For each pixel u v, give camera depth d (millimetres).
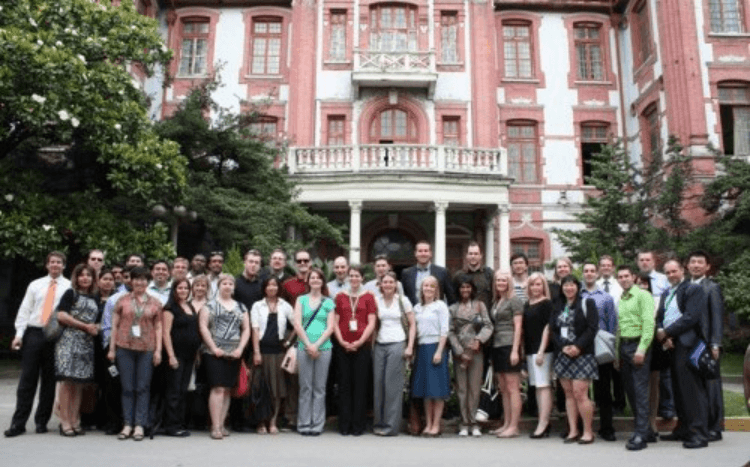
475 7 25094
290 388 8344
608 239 19141
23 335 7598
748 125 21516
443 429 8219
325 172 20344
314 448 6867
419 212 23172
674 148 19031
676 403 7598
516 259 9070
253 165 17844
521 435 8023
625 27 25750
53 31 12711
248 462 6039
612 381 8906
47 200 13477
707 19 21609
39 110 11828
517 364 7914
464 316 8016
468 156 20750
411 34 24859
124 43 14273
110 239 13609
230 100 25156
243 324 7770
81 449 6605
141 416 7293
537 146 25312
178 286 7641
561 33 26016
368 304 8039
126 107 13641
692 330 7285
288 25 25828
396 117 24344
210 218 15945
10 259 18844
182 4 25875
